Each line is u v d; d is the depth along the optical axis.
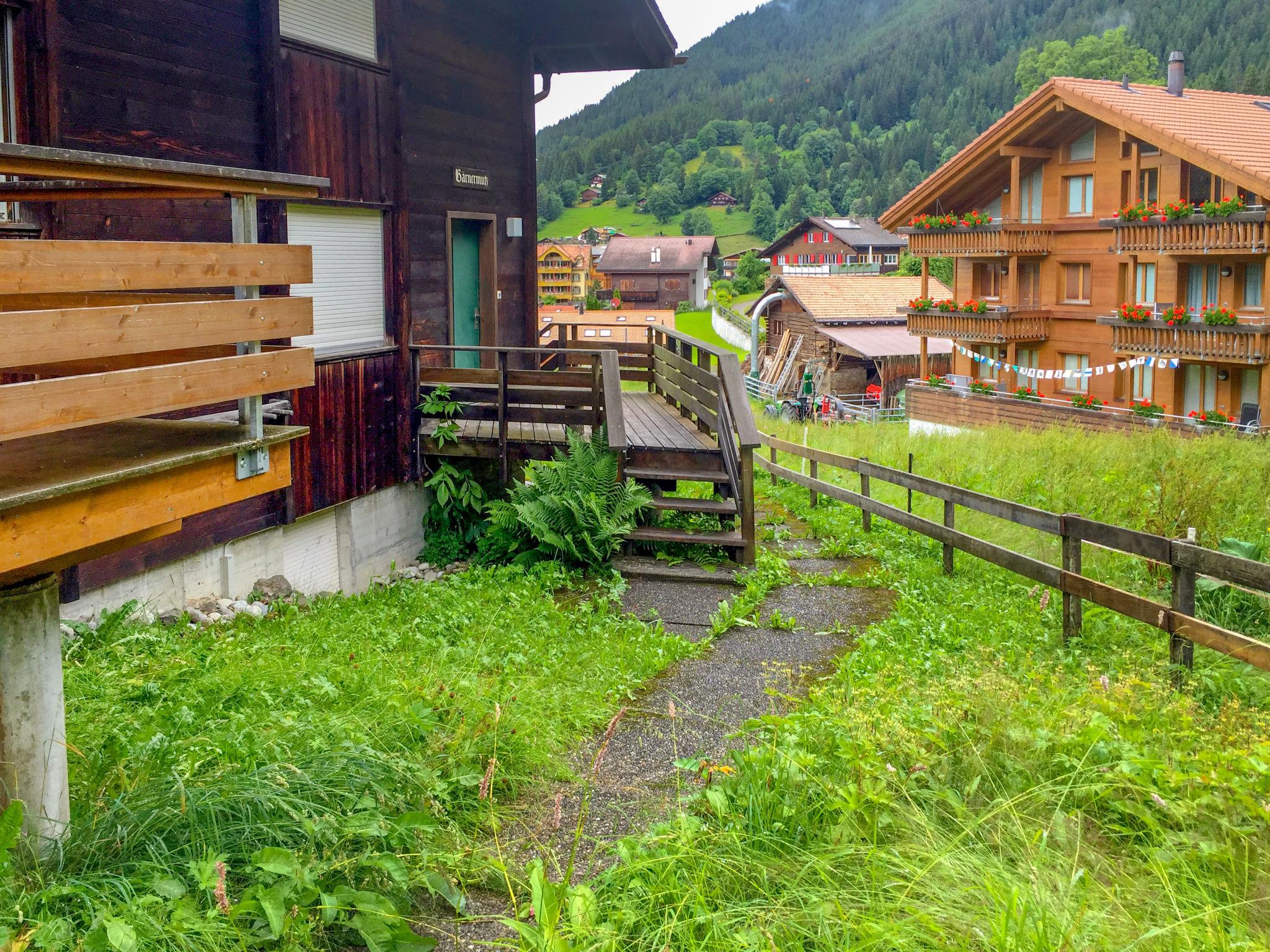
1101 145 29.83
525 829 4.91
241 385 4.45
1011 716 4.98
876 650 7.59
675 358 13.80
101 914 3.38
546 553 10.58
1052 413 30.41
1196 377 27.72
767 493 15.66
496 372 12.77
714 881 4.03
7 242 3.41
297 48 10.92
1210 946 3.20
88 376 3.69
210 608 9.43
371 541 12.53
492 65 15.69
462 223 15.42
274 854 3.74
